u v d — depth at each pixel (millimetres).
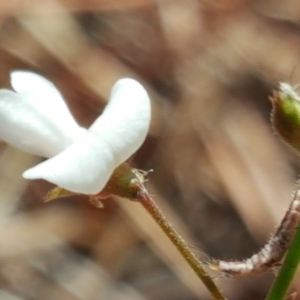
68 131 66
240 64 162
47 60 160
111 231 147
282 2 172
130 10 168
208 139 152
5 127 65
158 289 142
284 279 66
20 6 163
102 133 65
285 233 69
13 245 146
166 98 158
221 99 158
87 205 150
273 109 66
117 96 66
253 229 141
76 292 142
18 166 151
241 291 138
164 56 163
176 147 152
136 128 66
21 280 144
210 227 145
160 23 167
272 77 161
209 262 73
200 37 166
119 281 144
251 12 171
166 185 150
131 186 66
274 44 166
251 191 143
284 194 142
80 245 148
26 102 66
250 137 151
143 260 145
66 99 156
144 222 146
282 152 149
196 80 160
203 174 150
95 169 64
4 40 161
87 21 167
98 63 160
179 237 66
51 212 150
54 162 63
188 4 170
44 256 146
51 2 166
